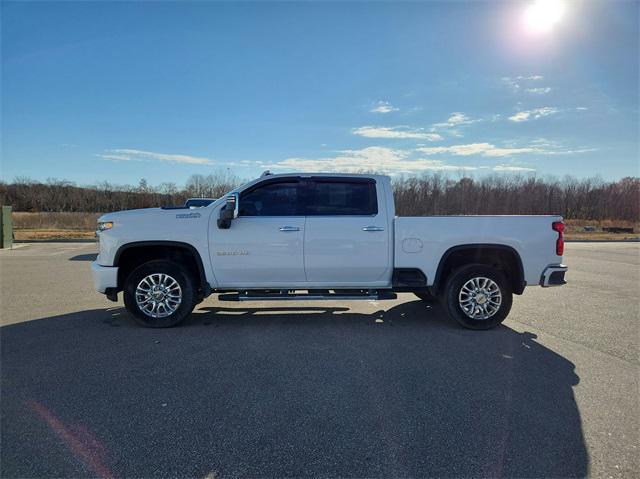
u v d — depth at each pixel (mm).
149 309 5543
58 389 3613
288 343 4934
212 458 2643
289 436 2896
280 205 5605
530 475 2496
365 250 5523
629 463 2615
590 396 3549
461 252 5758
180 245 5473
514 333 5418
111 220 5492
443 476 2480
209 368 4117
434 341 5059
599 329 5621
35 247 17672
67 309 6512
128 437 2869
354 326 5711
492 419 3148
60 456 2643
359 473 2504
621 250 18375
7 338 5043
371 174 5703
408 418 3152
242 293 5730
